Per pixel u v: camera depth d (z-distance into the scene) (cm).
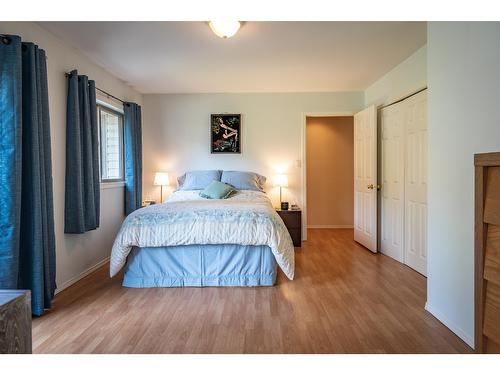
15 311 111
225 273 297
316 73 395
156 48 311
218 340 196
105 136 402
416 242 337
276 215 313
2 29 225
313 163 604
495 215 113
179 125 495
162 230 284
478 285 122
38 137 235
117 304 254
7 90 213
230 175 460
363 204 448
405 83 351
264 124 494
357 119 468
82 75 311
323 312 236
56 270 282
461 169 194
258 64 360
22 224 231
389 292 276
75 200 295
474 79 181
